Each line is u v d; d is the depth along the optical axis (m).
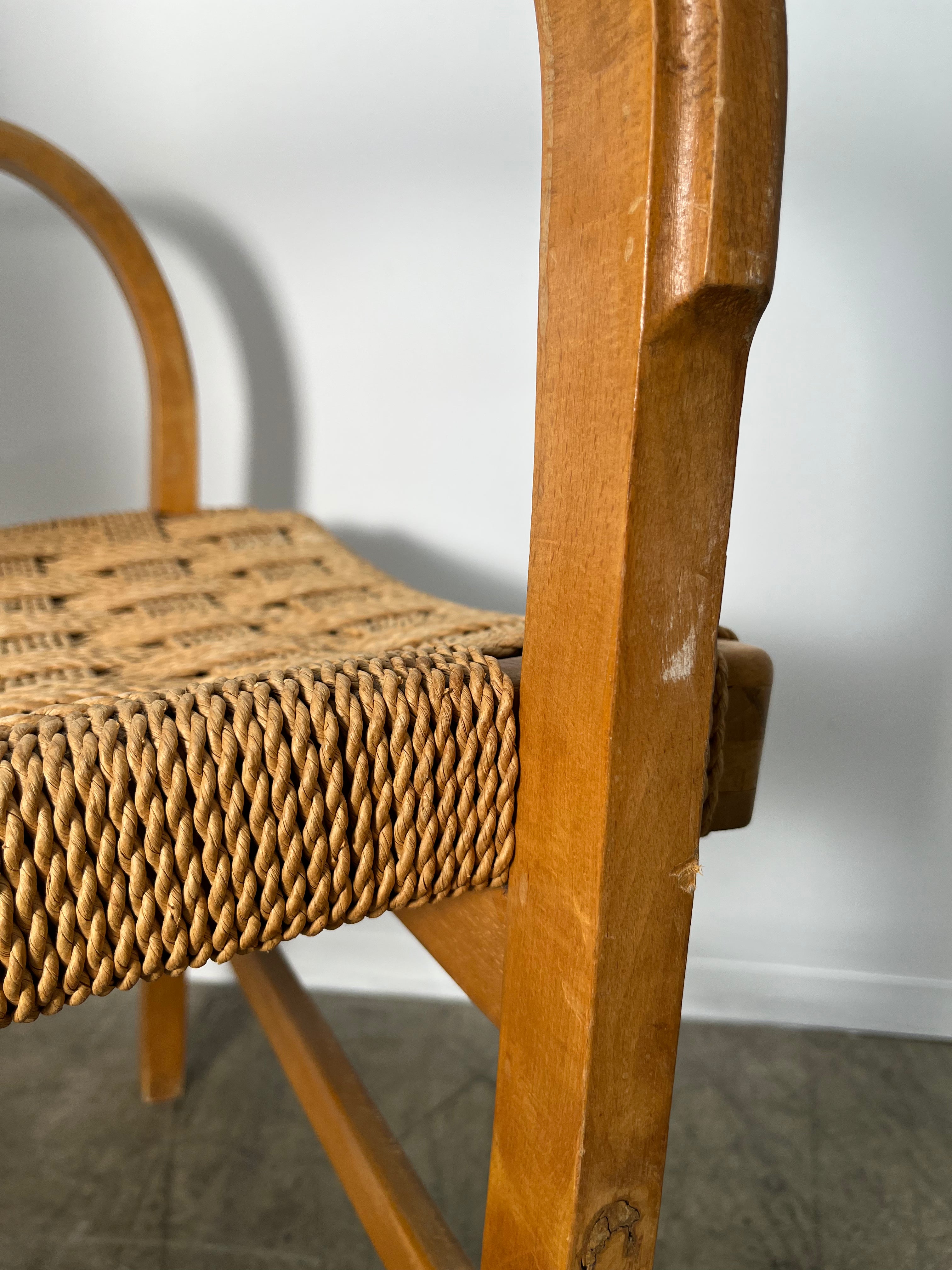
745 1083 0.83
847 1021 0.92
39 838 0.24
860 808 0.90
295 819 0.27
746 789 0.34
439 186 0.80
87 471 0.83
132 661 0.37
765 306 0.22
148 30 0.76
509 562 0.87
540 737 0.28
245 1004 0.93
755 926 0.93
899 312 0.81
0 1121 0.75
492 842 0.30
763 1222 0.68
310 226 0.80
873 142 0.78
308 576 0.52
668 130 0.20
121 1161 0.72
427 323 0.82
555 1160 0.29
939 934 0.91
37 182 0.60
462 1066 0.84
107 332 0.81
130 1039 0.87
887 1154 0.75
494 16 0.77
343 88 0.78
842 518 0.85
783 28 0.20
